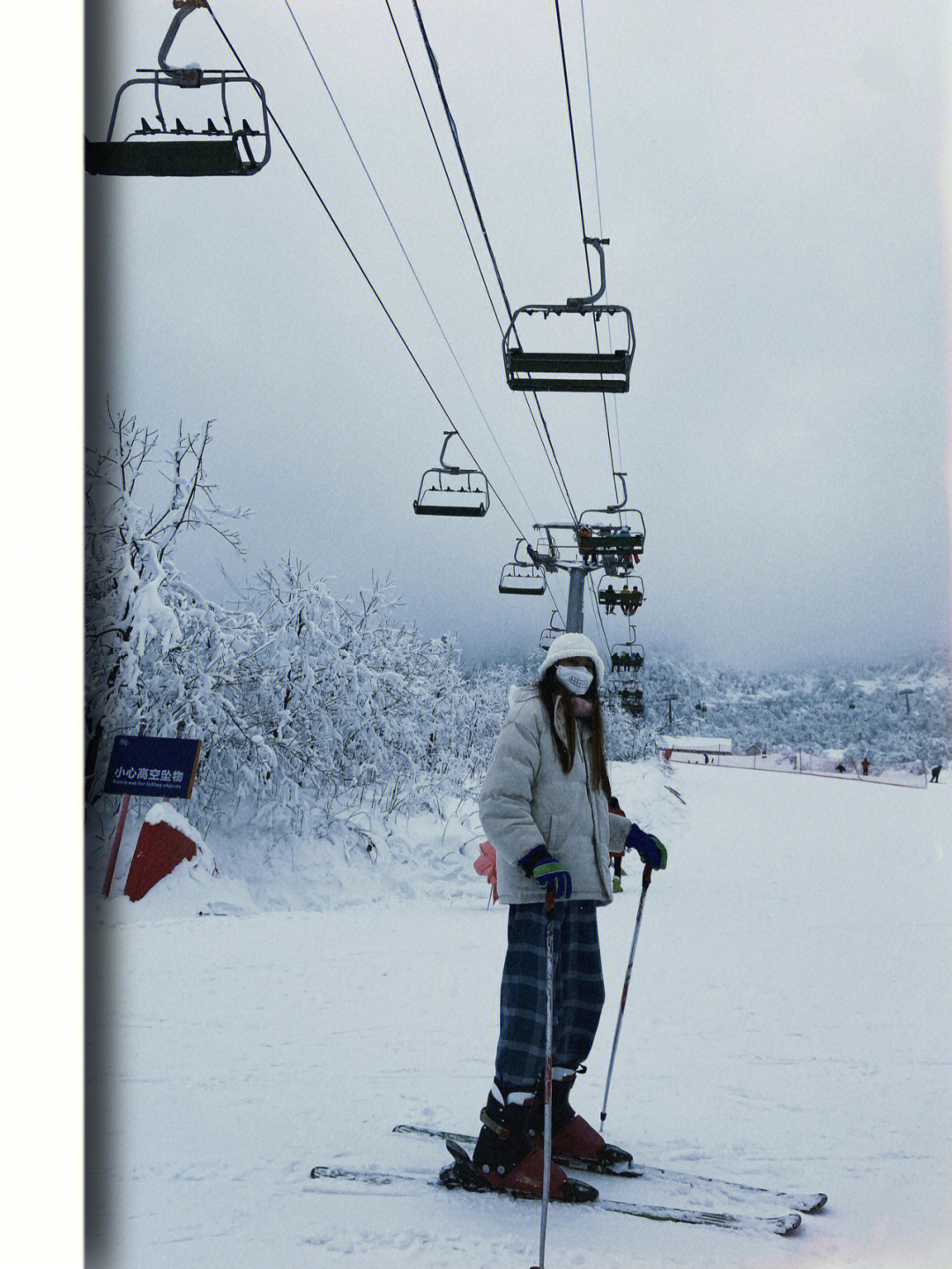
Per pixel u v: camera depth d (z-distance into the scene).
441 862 12.60
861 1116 3.48
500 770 2.87
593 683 3.02
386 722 14.62
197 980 5.83
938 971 6.61
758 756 78.50
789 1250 2.36
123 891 9.59
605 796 3.05
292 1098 3.52
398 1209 2.56
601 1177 2.85
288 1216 2.50
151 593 11.34
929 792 39.88
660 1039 4.62
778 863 15.75
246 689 13.09
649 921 9.05
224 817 12.02
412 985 5.91
